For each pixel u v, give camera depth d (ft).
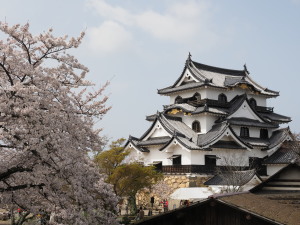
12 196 54.29
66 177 52.11
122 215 134.92
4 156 57.93
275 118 216.74
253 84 223.92
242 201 46.47
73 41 59.93
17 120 52.01
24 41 58.44
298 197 60.18
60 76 61.62
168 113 201.57
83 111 62.18
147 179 125.70
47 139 50.21
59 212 52.85
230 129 180.14
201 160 172.65
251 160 189.26
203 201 44.45
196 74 206.59
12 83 55.01
